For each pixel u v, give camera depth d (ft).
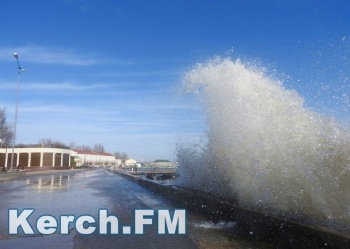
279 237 9.13
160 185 25.45
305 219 9.12
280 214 10.07
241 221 11.48
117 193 26.94
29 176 72.90
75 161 198.49
